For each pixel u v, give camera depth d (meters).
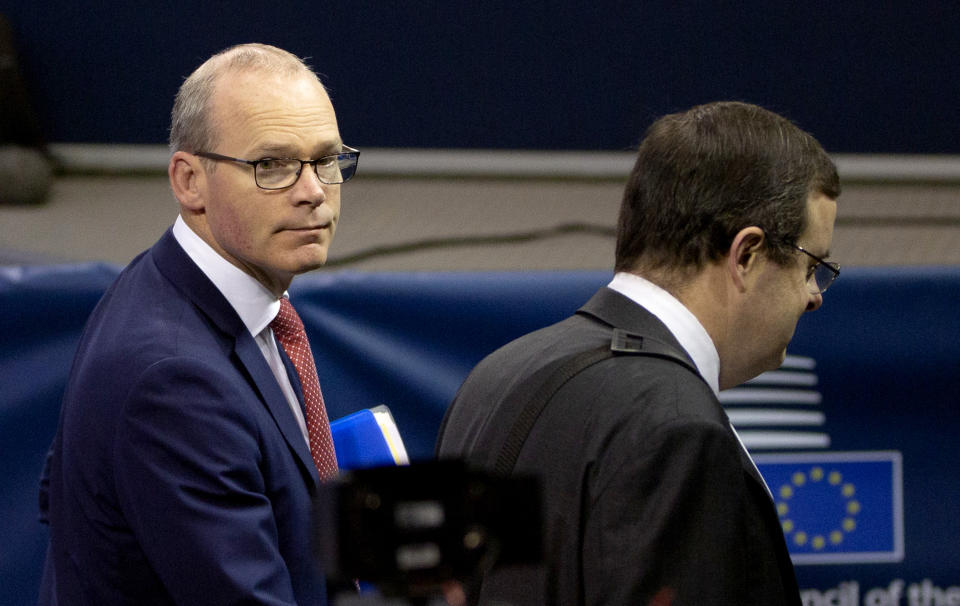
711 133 5.73
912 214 21.42
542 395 5.55
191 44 22.94
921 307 11.67
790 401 11.67
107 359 6.33
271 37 22.94
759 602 5.00
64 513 6.64
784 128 5.80
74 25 22.59
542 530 2.87
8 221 20.19
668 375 5.29
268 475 6.54
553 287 11.48
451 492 2.62
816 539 11.75
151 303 6.65
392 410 11.34
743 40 23.16
